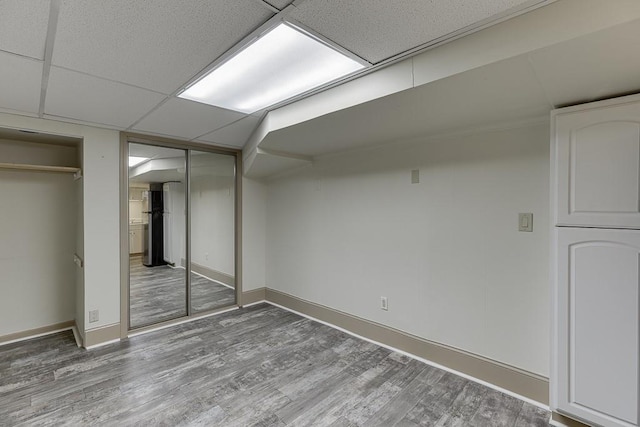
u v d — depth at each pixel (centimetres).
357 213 321
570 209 175
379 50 157
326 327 343
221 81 200
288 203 404
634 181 156
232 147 395
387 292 295
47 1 118
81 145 297
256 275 430
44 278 329
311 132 256
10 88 203
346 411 203
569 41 117
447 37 144
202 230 388
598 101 167
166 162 364
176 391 224
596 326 167
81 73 183
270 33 145
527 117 209
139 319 343
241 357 274
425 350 267
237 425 190
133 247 341
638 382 155
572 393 175
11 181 312
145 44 152
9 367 255
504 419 193
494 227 229
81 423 190
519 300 217
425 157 268
